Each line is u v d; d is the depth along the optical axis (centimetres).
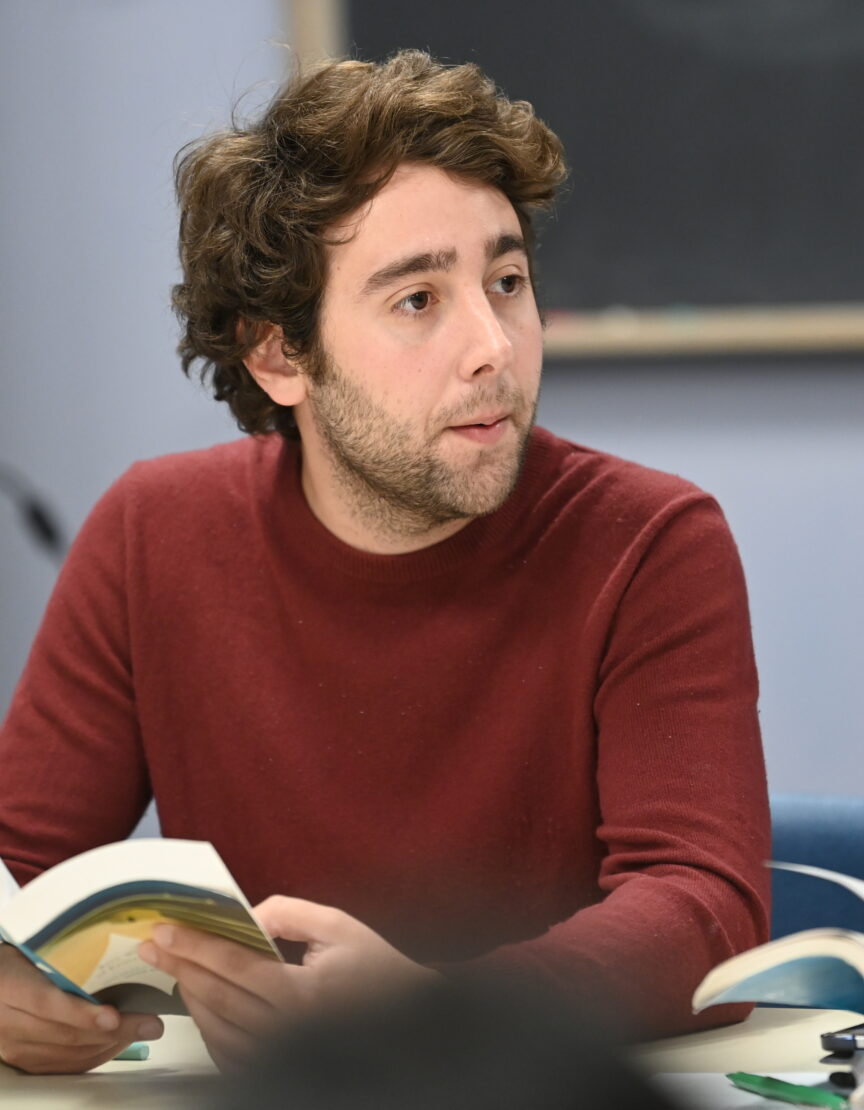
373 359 462
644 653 478
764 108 892
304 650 509
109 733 529
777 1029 396
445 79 472
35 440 953
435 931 489
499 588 501
